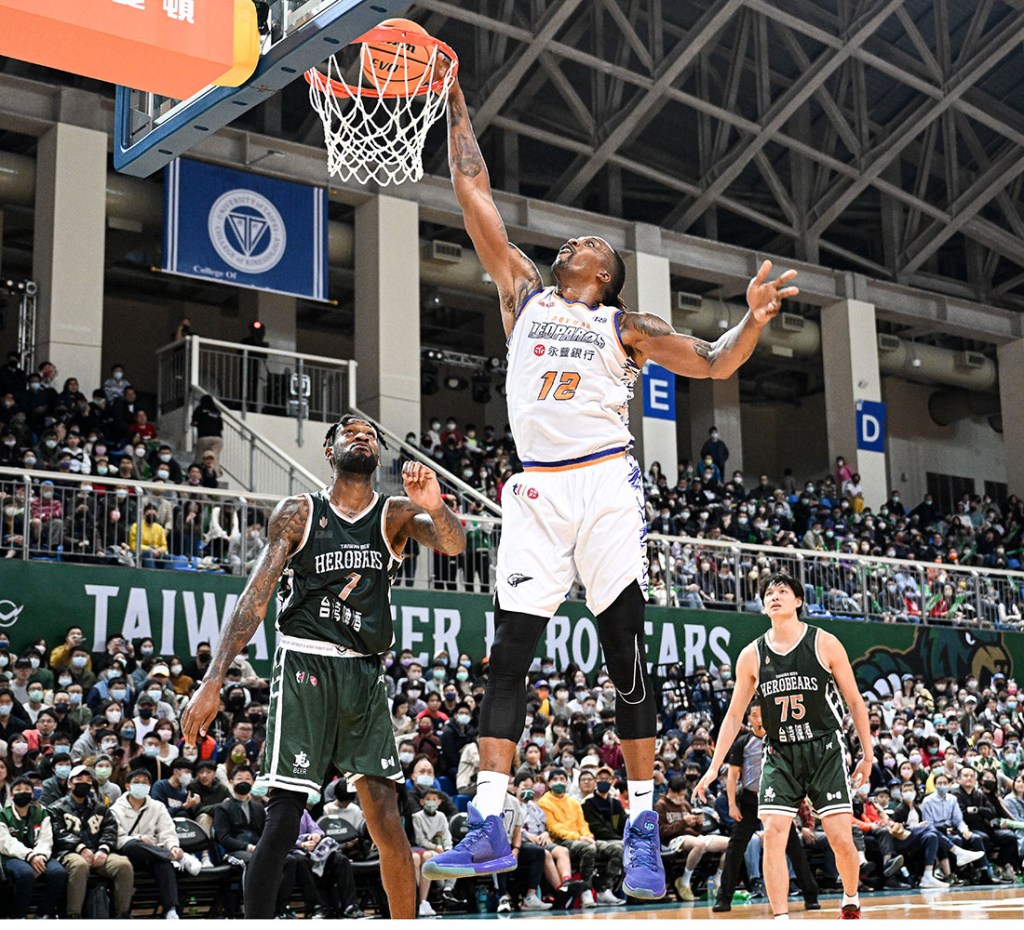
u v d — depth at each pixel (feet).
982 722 65.05
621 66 81.15
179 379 71.82
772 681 22.88
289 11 21.85
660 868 13.61
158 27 20.90
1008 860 52.44
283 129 82.48
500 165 86.53
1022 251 99.60
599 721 53.21
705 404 103.45
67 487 51.34
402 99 21.91
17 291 68.90
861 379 94.68
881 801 50.39
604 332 14.28
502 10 77.46
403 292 79.20
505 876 41.42
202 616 52.75
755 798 34.99
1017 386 103.19
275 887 16.10
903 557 85.97
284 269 74.79
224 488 64.03
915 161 96.22
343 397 79.10
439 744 45.34
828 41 81.71
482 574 61.87
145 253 84.58
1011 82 89.76
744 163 87.71
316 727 16.72
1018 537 96.12
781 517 84.28
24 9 19.44
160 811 37.04
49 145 70.54
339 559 17.12
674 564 67.21
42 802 36.86
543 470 14.05
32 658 45.85
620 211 90.07
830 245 95.61
